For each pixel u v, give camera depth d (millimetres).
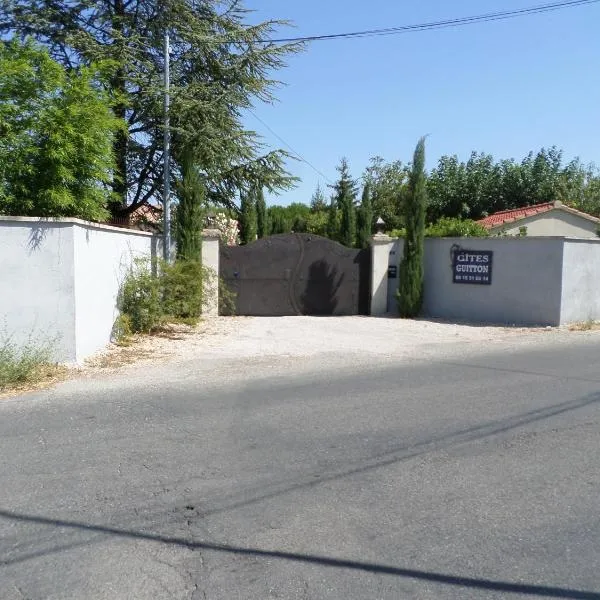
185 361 9695
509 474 4906
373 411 6711
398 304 16219
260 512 4203
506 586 3320
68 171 10547
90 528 3973
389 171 39812
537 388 7812
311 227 37938
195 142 17125
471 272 15484
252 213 30250
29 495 4477
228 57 18562
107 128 11227
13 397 7277
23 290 8484
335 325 14406
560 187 34312
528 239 14516
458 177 34781
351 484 4688
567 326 14094
